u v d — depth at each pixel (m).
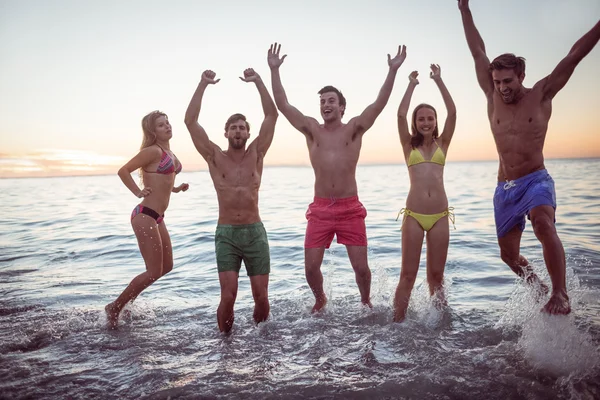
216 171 4.75
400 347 4.05
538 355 3.66
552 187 4.32
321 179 5.15
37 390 3.39
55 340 4.39
